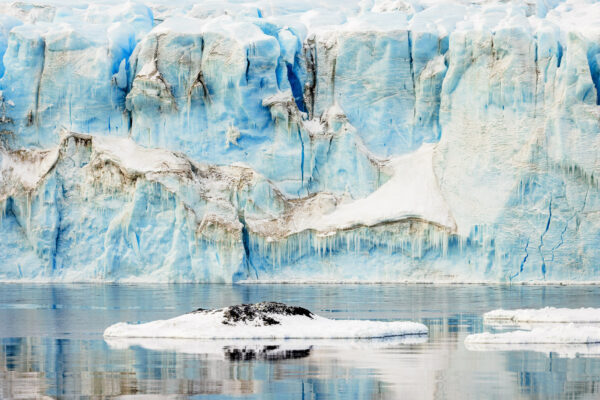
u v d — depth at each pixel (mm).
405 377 181000
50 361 198250
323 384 174750
